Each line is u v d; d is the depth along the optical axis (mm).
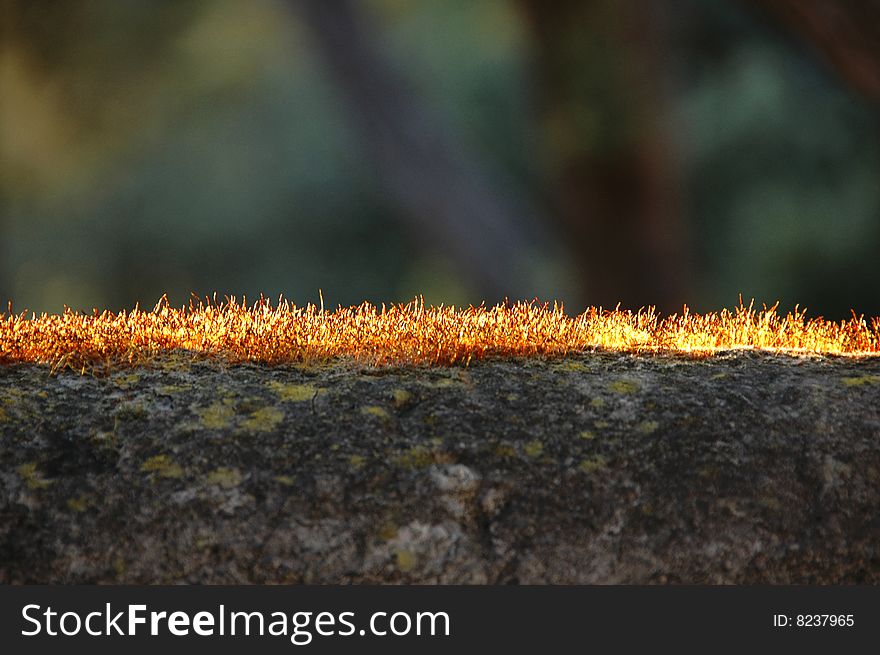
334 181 24516
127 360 3506
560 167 11266
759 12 10203
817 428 3203
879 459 3148
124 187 24672
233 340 3670
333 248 25156
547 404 3252
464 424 3158
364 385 3326
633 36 10703
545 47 10828
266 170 24938
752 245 17594
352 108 14906
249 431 3094
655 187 11172
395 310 4012
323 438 3080
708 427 3174
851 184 17375
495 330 3816
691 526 2992
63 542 2869
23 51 17500
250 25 20312
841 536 3031
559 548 2953
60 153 20500
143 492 2938
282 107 24344
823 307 18000
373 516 2939
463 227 15156
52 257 26000
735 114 17109
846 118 16844
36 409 3150
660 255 11453
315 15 14430
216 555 2887
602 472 3043
